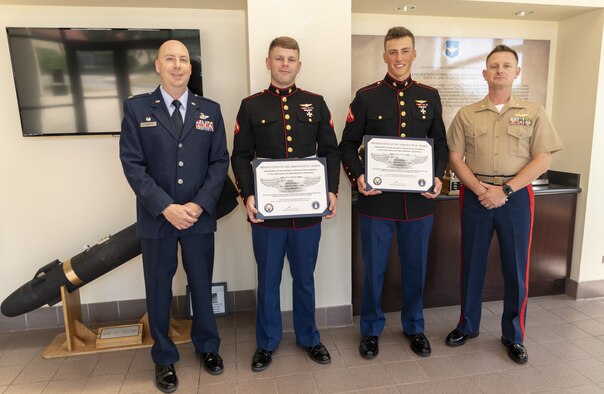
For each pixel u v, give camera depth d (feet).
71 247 8.64
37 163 8.28
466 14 9.35
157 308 6.60
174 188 6.29
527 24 9.90
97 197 8.57
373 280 7.33
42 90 7.77
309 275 7.12
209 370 6.94
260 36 7.52
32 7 7.90
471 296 7.70
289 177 6.66
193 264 6.64
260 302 7.13
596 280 9.79
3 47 7.83
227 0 7.88
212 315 7.00
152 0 7.79
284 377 6.84
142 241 6.51
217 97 8.68
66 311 7.55
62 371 7.12
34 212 8.41
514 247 7.16
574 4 8.66
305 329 7.41
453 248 9.18
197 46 8.08
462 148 7.55
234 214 9.06
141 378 6.91
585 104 9.34
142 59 7.97
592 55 9.13
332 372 6.97
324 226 8.23
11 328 8.56
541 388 6.48
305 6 7.59
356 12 9.14
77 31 7.70
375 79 9.43
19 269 8.54
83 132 8.04
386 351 7.59
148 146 6.25
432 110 7.11
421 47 9.51
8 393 6.53
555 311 9.15
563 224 9.68
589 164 9.32
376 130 7.07
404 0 8.34
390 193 7.07
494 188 7.02
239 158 6.87
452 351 7.56
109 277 8.88
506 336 7.56
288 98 6.78
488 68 7.09
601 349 7.59
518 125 7.02
